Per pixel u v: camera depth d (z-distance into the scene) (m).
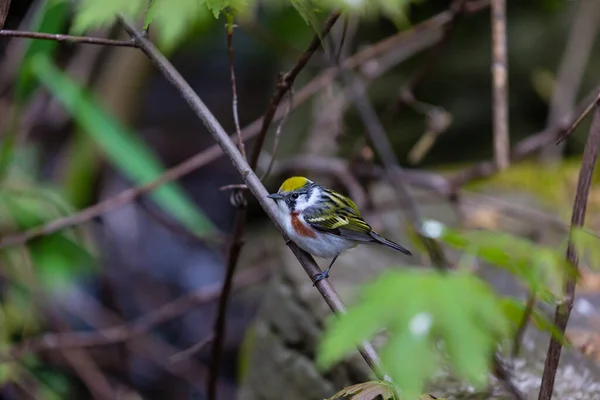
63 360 12.20
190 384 15.05
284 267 8.88
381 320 2.35
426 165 14.40
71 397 13.10
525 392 6.21
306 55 5.66
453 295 2.36
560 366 6.60
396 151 14.30
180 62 19.41
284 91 5.93
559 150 12.62
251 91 19.66
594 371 6.58
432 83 14.27
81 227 11.09
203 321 16.06
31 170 12.62
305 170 11.49
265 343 8.88
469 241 3.76
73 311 13.84
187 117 19.91
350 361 7.11
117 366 13.88
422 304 2.34
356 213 7.22
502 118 8.47
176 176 9.02
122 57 13.36
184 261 16.78
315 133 12.42
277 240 14.29
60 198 10.45
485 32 14.07
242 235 6.84
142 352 13.89
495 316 2.35
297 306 8.23
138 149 9.68
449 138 14.30
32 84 9.49
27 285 10.93
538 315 4.05
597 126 4.36
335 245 7.14
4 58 15.33
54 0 6.55
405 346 2.29
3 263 10.59
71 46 14.57
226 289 7.21
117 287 15.76
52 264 10.38
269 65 19.20
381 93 14.19
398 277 2.46
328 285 5.02
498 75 8.38
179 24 4.05
